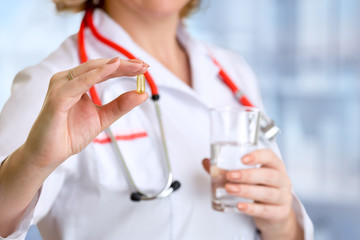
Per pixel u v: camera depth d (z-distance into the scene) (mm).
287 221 1249
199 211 1237
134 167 1212
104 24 1359
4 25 3016
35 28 3023
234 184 1118
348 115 3150
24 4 3008
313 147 3168
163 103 1313
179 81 1325
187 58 1477
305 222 1286
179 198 1223
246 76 1562
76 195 1191
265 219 1239
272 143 1400
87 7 1464
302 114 3184
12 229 932
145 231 1188
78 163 1171
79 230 1182
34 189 867
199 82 1399
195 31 3152
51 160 811
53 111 761
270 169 1144
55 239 1215
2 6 3002
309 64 3182
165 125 1289
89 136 830
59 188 1127
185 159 1266
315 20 3156
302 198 3154
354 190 3119
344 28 3131
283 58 3195
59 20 3018
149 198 1164
